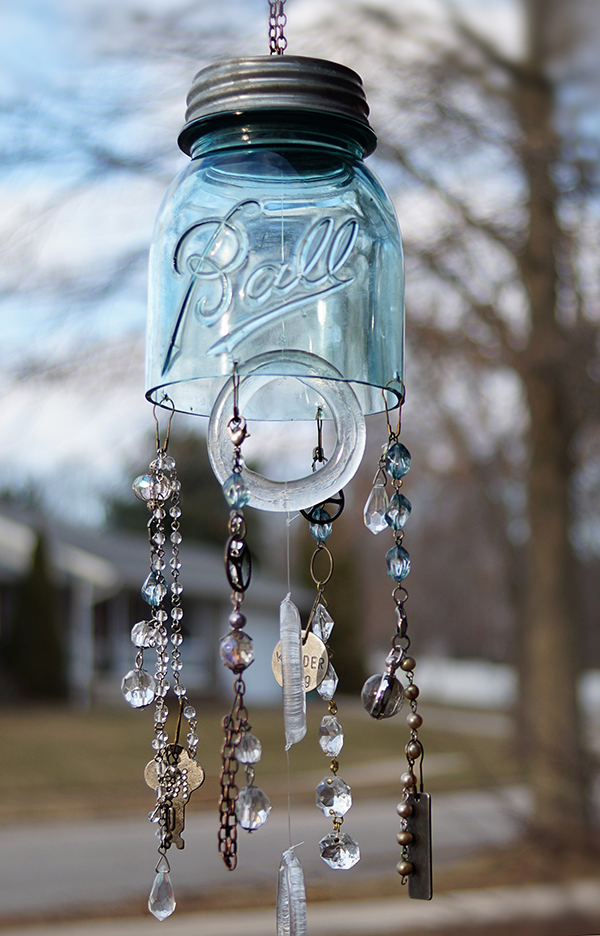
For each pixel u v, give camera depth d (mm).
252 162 1294
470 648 13727
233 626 1137
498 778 8523
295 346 1241
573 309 6363
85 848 8898
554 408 7043
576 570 7781
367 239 1321
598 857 6742
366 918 6074
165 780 1346
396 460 1310
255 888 6918
